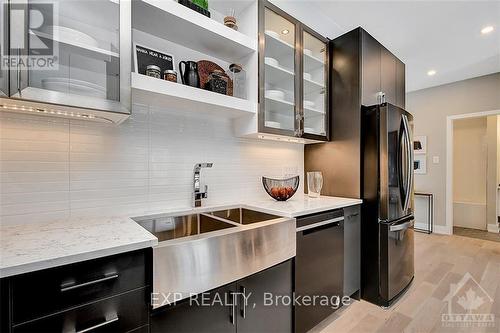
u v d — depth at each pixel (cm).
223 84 161
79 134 129
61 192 123
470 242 370
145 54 144
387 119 200
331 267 178
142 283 91
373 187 205
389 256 198
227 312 113
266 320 132
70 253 77
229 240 112
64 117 122
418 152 453
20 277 70
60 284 75
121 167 142
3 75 82
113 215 138
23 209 114
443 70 362
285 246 140
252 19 175
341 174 225
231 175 192
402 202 216
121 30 108
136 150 147
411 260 233
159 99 139
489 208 444
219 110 167
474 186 477
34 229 106
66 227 110
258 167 211
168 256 94
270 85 196
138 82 119
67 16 103
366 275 208
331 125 233
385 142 199
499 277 249
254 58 174
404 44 286
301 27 200
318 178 222
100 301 82
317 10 224
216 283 107
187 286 98
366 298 208
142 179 149
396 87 270
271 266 132
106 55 107
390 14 231
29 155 115
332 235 179
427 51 303
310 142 238
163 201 157
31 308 71
